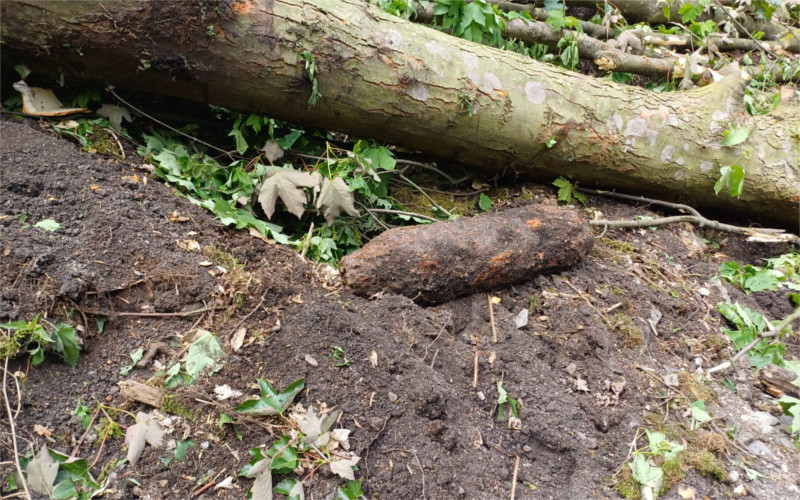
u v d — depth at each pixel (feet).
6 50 3.92
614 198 5.67
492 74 4.88
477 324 3.85
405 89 4.60
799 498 3.21
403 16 5.62
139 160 4.21
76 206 3.53
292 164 4.83
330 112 4.61
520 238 4.09
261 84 4.31
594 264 4.53
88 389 2.94
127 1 3.80
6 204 3.36
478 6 5.62
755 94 6.55
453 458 3.06
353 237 4.57
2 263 3.07
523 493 3.03
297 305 3.48
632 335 3.97
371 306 3.69
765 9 7.58
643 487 3.10
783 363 4.03
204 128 4.86
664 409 3.58
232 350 3.19
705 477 3.26
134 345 3.14
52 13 3.76
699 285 4.75
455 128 4.91
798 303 4.78
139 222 3.62
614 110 5.20
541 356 3.71
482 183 5.50
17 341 2.86
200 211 3.98
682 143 5.31
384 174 5.03
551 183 5.61
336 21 4.34
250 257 3.82
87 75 4.15
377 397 3.17
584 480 3.14
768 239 5.24
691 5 7.01
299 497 2.74
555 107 5.04
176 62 4.07
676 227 5.45
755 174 5.41
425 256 3.79
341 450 2.93
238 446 2.90
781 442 3.55
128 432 2.82
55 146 3.87
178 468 2.79
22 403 2.79
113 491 2.65
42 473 2.60
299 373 3.16
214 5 3.92
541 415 3.36
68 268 3.18
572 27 6.66
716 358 4.09
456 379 3.43
